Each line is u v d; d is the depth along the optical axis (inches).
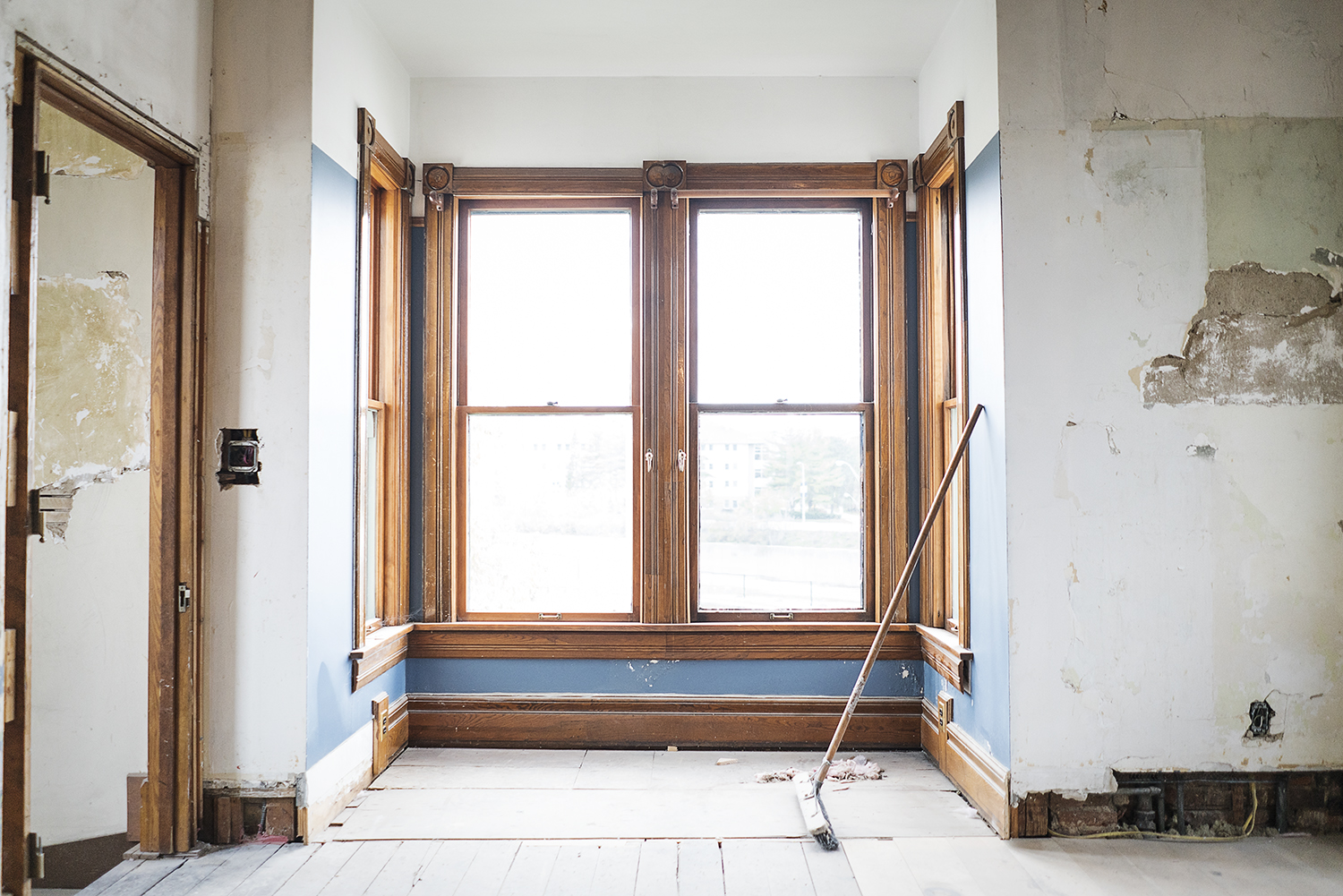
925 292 148.3
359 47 128.4
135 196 124.6
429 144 152.6
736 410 153.3
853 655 149.5
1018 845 108.7
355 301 126.6
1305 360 113.4
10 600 80.2
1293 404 113.1
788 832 113.1
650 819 117.3
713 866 103.0
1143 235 113.0
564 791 128.0
